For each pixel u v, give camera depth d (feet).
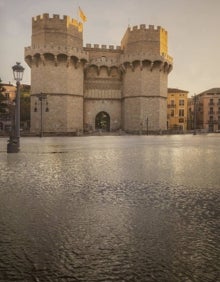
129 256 12.78
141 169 39.55
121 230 15.96
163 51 272.51
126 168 40.50
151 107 265.75
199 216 18.47
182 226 16.58
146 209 20.11
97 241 14.43
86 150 74.38
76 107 258.16
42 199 22.82
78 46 259.19
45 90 246.06
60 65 247.91
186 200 22.56
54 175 34.17
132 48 266.16
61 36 246.47
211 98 404.57
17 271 11.53
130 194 24.58
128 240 14.55
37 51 243.19
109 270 11.59
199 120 422.41
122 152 68.03
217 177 33.19
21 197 23.47
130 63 263.29
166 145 97.76
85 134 238.48
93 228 16.29
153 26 262.26
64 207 20.56
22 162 47.14
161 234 15.37
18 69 68.49
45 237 14.97
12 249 13.51
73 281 10.80
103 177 32.94
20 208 20.30
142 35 261.03
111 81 281.54
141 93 263.29
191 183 29.43
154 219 17.85
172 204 21.40
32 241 14.46
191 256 12.78
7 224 16.98
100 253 13.09
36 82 249.96
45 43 243.40
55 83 247.09
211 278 11.00
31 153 64.95
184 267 11.82
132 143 111.24
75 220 17.67
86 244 14.06
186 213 19.10
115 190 26.14
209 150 74.69
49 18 244.63
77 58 253.24
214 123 401.90
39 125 248.73
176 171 37.78
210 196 23.91
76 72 257.34
